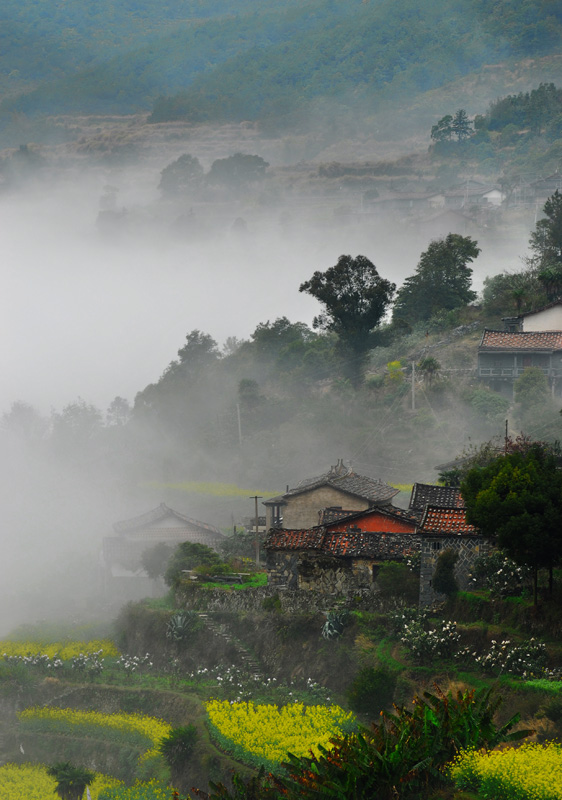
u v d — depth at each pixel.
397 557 127.56
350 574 129.62
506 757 65.44
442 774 67.44
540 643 103.06
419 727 70.00
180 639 138.75
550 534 103.50
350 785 64.62
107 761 121.50
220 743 109.88
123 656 145.38
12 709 136.75
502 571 114.38
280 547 136.25
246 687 124.81
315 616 127.12
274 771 99.81
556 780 63.28
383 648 116.00
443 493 151.75
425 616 116.50
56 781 115.06
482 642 108.56
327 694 118.00
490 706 72.06
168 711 127.50
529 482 107.00
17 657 147.12
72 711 132.38
